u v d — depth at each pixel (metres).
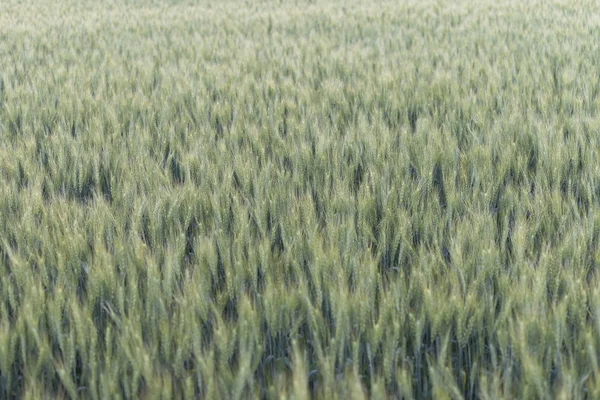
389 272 3.39
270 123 5.68
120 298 2.78
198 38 11.15
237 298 3.01
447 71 8.12
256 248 3.33
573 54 8.48
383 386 2.35
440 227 3.58
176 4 17.70
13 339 2.59
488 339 2.82
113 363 2.47
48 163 5.05
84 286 3.37
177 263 3.18
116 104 6.54
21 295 3.00
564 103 6.23
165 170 4.48
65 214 3.63
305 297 2.75
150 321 2.77
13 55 9.79
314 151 5.13
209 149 4.99
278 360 2.88
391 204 3.81
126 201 4.00
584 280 2.99
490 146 4.68
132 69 8.38
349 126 5.75
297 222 3.52
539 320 2.55
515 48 9.30
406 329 2.89
